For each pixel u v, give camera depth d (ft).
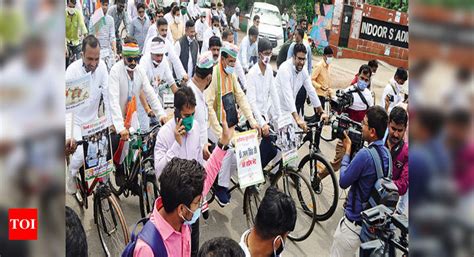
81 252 4.87
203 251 5.51
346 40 48.98
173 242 6.30
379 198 8.66
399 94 17.47
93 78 11.82
